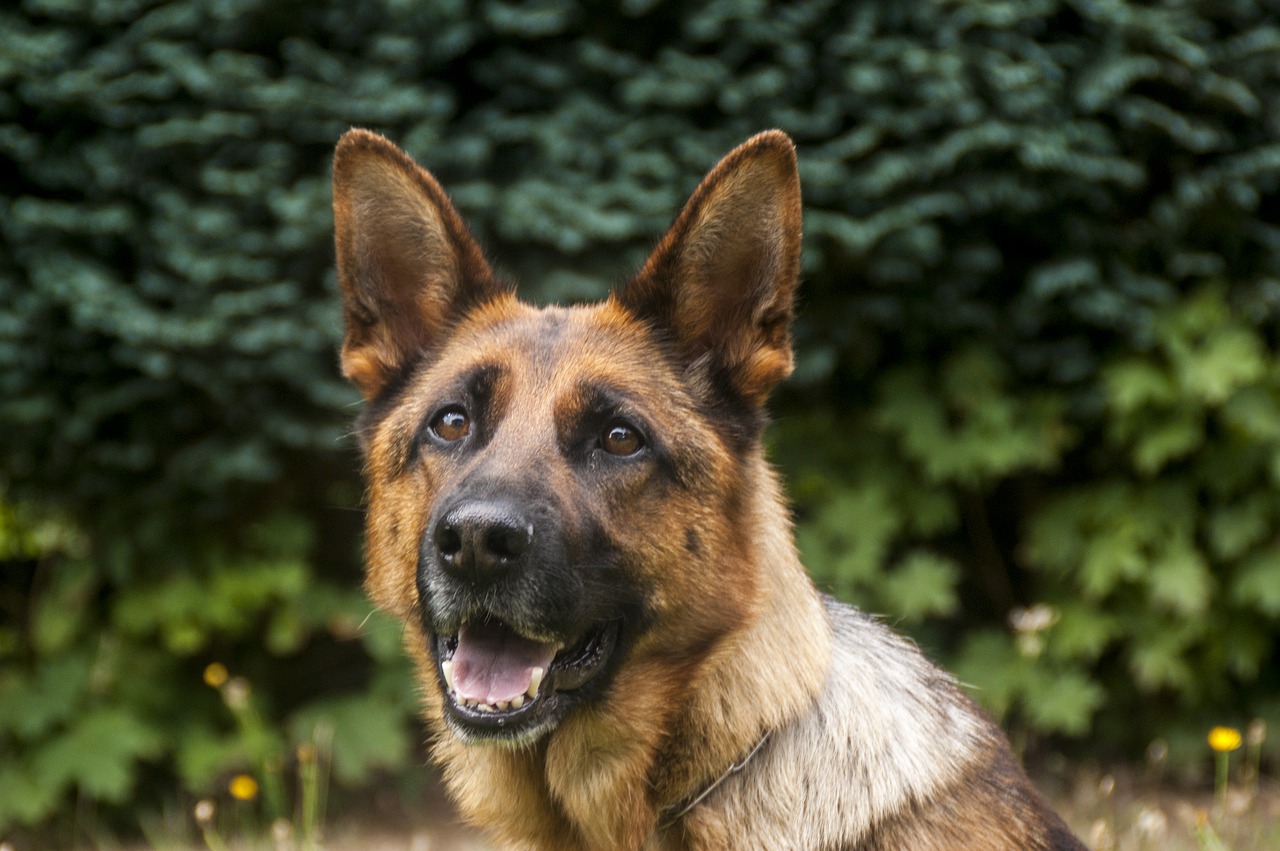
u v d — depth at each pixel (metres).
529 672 2.83
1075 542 6.24
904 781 2.87
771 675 2.91
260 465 5.64
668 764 2.92
